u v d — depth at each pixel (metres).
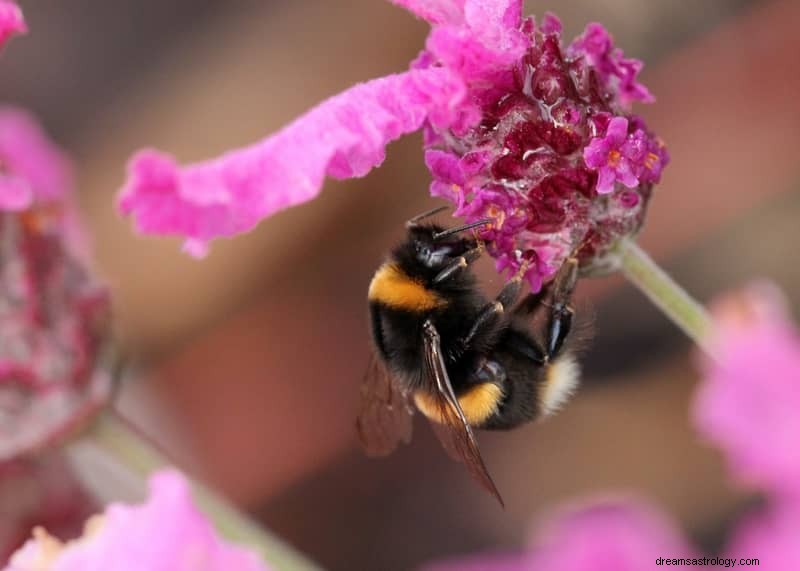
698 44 0.29
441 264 0.21
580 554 0.25
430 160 0.20
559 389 0.21
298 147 0.19
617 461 0.28
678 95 0.29
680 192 0.28
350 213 0.30
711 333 0.21
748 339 0.22
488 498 0.29
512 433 0.29
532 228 0.20
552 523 0.25
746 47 0.29
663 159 0.20
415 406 0.22
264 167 0.19
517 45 0.20
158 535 0.21
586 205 0.20
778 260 0.28
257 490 0.30
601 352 0.29
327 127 0.19
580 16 0.29
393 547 0.29
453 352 0.21
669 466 0.28
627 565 0.24
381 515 0.30
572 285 0.20
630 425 0.28
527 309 0.21
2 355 0.22
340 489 0.30
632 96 0.20
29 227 0.22
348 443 0.30
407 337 0.21
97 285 0.23
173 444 0.30
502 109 0.20
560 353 0.21
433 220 0.21
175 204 0.19
